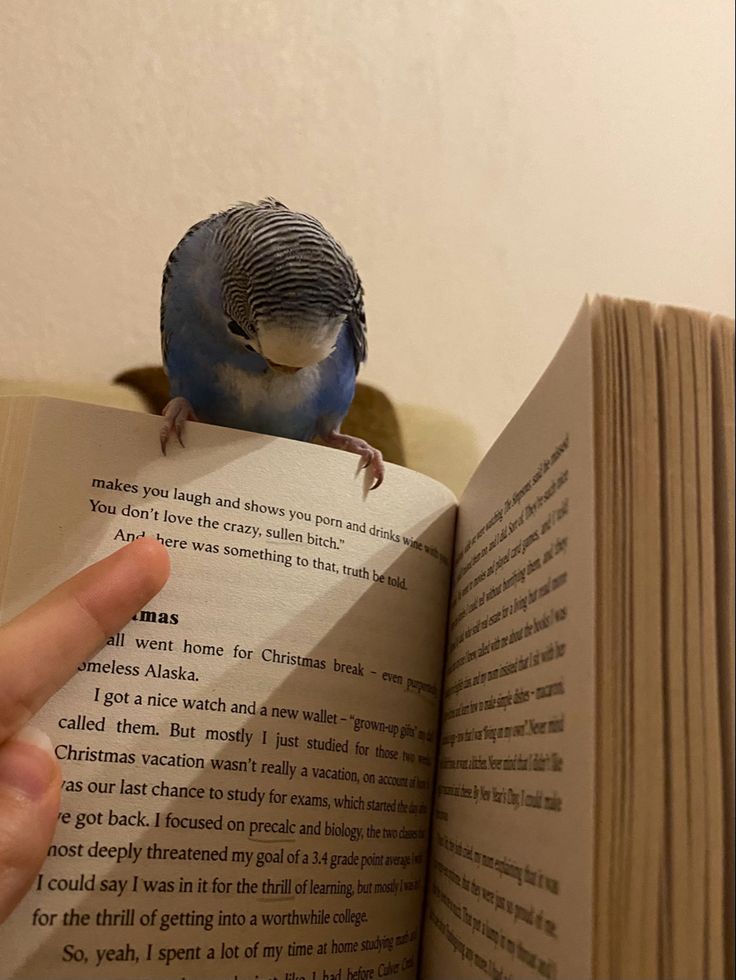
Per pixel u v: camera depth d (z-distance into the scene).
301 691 0.35
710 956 0.21
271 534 0.36
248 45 0.63
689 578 0.24
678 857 0.22
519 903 0.26
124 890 0.31
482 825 0.31
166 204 0.58
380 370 0.63
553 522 0.27
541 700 0.27
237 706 0.34
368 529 0.38
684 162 0.76
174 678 0.33
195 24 0.62
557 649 0.26
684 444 0.24
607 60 0.76
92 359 0.54
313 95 0.65
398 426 0.59
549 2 0.74
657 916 0.21
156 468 0.35
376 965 0.34
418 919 0.37
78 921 0.30
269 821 0.33
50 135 0.56
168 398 0.55
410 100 0.68
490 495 0.36
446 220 0.67
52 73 0.57
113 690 0.32
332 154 0.64
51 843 0.30
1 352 0.52
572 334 0.27
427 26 0.69
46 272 0.54
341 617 0.37
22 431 0.34
